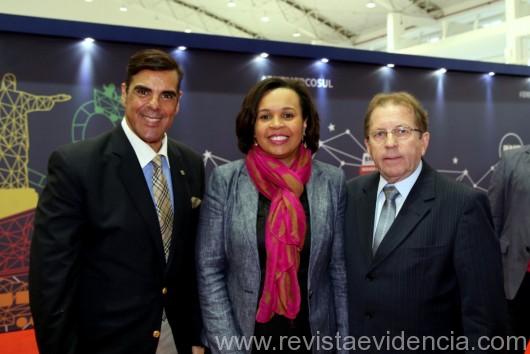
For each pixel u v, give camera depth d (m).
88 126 3.39
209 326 1.54
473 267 1.33
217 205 1.59
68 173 1.47
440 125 4.59
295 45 3.95
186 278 1.73
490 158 4.80
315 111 1.70
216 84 3.78
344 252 1.61
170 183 1.69
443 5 9.02
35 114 3.25
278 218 1.51
